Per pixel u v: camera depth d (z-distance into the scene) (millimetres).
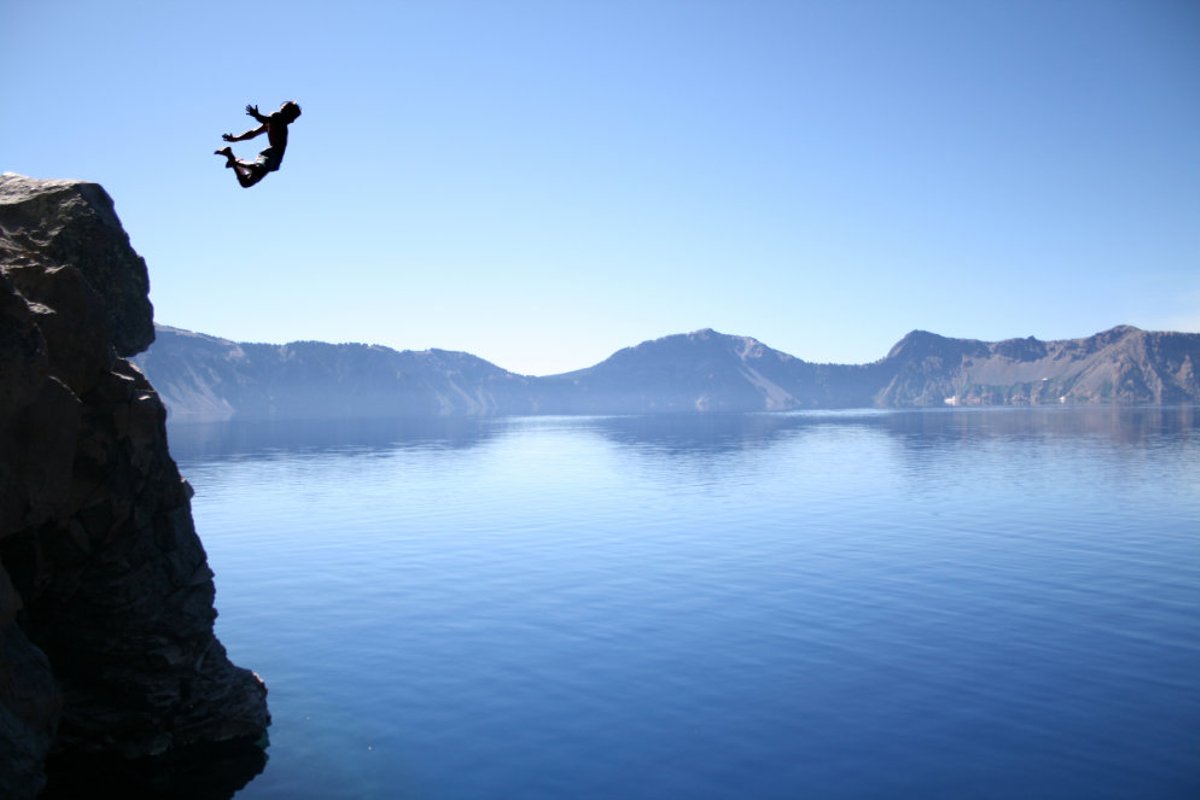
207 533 74125
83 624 25938
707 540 67562
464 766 26953
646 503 92500
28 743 19250
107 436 24516
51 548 24125
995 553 59781
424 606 47375
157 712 27016
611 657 37688
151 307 30312
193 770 26344
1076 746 27203
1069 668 34656
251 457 174250
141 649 26344
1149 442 189500
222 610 47031
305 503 94875
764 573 54312
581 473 134125
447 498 99688
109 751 26734
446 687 34250
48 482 21703
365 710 31844
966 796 24125
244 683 30297
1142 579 50688
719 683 34000
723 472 131625
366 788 25359
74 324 23344
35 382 20594
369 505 92938
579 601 47875
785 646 38562
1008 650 37219
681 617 43969
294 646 40156
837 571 54406
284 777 26062
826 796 24344
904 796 24234
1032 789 24406
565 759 27312
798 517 79562
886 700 31641
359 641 40844
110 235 27594
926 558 58312
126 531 25828
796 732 28938
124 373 26359
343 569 58000
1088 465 130625
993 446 184875
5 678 19625
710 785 25266
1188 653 36281
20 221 26125
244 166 13750
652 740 28656
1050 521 74312
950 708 30688
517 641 40375
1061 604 45000
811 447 193875
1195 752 26547
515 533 72875
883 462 145375
